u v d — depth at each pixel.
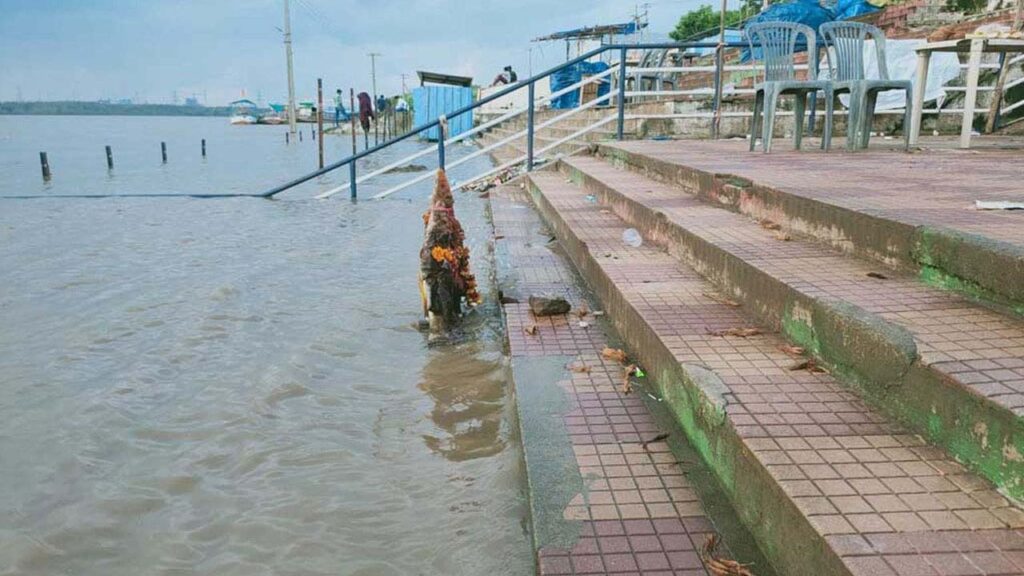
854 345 2.63
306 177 13.67
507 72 41.19
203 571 2.60
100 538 2.82
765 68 8.05
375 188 16.31
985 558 1.66
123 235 9.73
